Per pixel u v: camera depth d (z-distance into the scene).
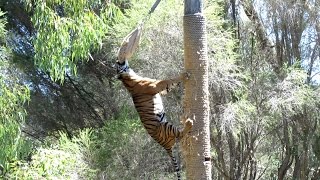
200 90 7.46
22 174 10.92
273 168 17.64
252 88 14.77
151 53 13.75
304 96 14.42
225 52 13.94
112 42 14.67
